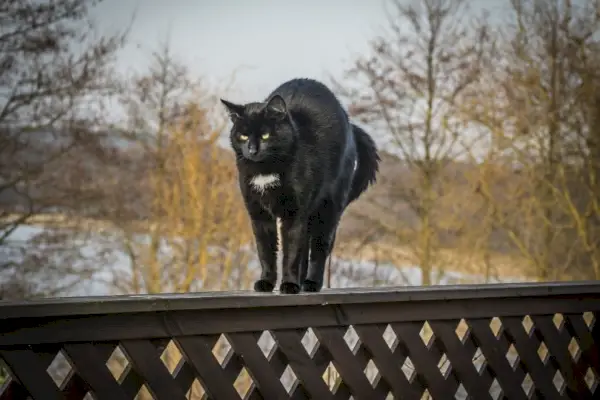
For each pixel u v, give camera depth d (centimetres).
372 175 364
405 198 1546
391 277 1595
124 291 1468
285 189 298
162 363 209
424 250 1537
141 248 1473
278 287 338
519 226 1532
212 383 216
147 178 1478
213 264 1495
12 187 1321
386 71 1524
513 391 271
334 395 239
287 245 302
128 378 206
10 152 1312
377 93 1521
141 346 206
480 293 262
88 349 197
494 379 272
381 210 1554
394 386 248
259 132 294
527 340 279
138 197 1473
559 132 1458
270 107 296
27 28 1279
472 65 1500
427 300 253
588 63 1422
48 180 1352
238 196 1472
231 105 314
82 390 198
